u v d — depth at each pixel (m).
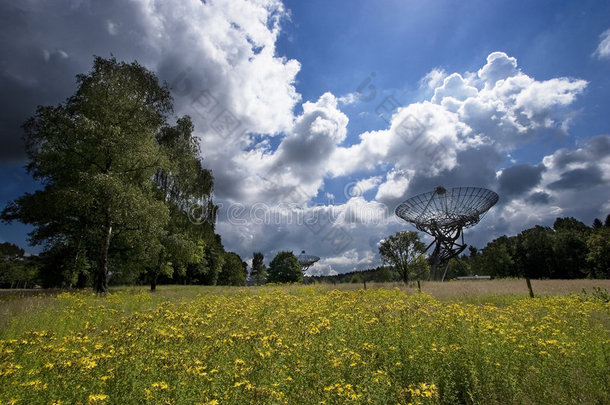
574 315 7.85
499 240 82.19
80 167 18.44
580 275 57.88
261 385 4.02
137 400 3.62
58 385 3.75
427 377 4.56
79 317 8.92
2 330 7.41
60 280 32.12
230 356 4.89
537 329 6.18
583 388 4.27
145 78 20.52
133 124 19.12
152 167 19.80
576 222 80.69
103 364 4.29
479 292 16.36
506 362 4.75
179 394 3.57
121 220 18.56
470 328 6.04
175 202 25.91
